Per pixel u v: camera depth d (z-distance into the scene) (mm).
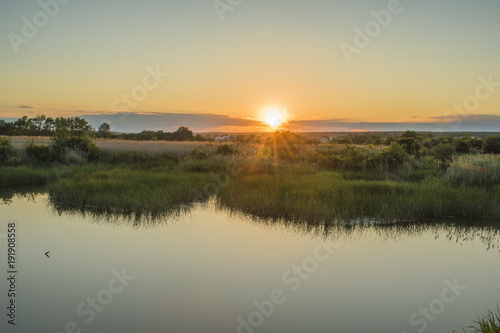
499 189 12703
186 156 24578
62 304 5949
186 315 5668
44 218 11242
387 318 5598
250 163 19875
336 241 9242
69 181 15586
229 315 5656
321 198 12172
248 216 11562
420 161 19641
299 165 20406
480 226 10578
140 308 5820
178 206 12875
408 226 10531
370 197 11992
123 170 19375
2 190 16016
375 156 19703
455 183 14273
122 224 10648
